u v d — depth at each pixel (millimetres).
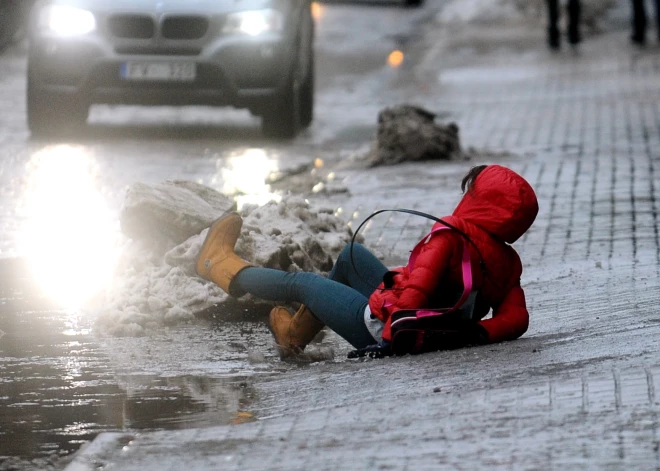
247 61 33938
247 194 25938
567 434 9977
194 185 18391
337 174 28609
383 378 12484
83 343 15133
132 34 33812
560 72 50594
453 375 12242
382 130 30453
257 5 34250
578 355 12617
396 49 59156
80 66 33656
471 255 13086
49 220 22703
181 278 16625
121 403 12609
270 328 14484
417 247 13312
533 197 13211
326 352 14414
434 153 30047
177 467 10062
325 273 18078
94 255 19938
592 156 30562
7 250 20266
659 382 11008
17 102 40688
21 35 55406
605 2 72000
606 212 23234
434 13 73125
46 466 10781
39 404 12617
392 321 13125
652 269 18156
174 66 33719
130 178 27625
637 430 9922
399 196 25359
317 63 54000
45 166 29000
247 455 10227
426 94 45125
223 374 13727
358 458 9875
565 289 17250
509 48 59438
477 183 13297
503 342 13641
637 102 41125
